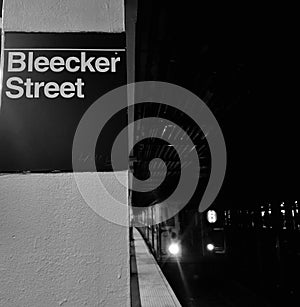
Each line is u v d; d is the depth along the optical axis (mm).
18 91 1016
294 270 9391
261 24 4383
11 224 933
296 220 9430
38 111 1007
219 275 12156
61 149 989
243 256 12930
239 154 12211
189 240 13344
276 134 9211
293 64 5504
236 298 9352
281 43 4859
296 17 4195
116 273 920
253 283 10875
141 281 6617
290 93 6770
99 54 1057
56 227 938
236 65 5539
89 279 913
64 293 902
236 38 4703
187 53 4930
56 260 919
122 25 1083
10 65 1029
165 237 13445
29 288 900
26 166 971
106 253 930
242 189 13719
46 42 1051
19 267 910
